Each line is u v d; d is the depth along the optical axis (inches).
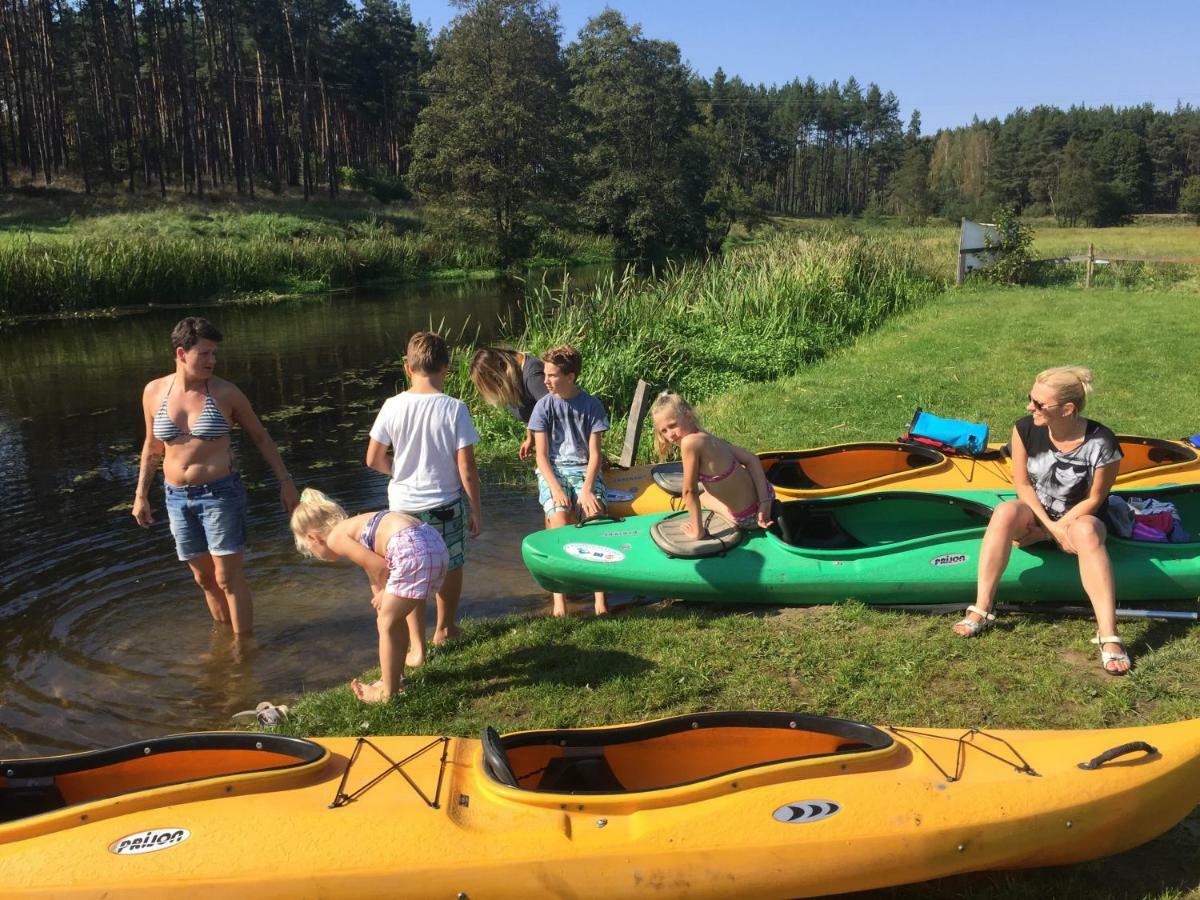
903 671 176.4
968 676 174.2
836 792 118.8
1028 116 5708.7
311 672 210.7
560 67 2518.5
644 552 217.9
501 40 2124.8
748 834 114.5
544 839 114.6
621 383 479.5
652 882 112.5
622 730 132.7
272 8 2566.4
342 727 169.0
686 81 3048.7
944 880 126.0
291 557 283.1
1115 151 4645.7
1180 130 5059.1
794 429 394.3
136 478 379.2
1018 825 117.5
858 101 5802.2
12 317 1001.5
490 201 2001.7
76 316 1021.2
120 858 112.7
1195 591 195.8
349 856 112.9
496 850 113.5
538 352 518.3
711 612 213.2
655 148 2554.1
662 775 137.3
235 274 1263.5
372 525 172.9
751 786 119.0
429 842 114.4
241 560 226.2
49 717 192.1
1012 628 192.2
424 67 3316.9
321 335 845.2
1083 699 163.8
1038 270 967.0
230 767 135.3
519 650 196.2
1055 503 188.7
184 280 1183.6
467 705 175.3
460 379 499.8
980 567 190.2
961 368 501.0
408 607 170.2
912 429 287.0
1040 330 613.9
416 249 1733.5
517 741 130.2
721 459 211.3
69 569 277.1
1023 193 4913.9
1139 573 194.7
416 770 128.6
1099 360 502.0
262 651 221.3
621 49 2568.9
